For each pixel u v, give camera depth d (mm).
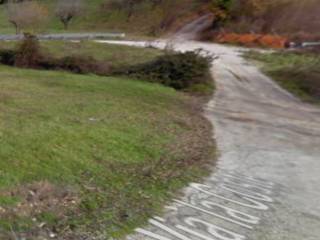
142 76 23344
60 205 6012
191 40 48375
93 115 12367
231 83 24375
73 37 41156
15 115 10883
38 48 26641
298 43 42375
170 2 59562
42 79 20297
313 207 7078
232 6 50969
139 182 7457
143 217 6043
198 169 8766
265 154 10656
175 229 5805
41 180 6738
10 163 7207
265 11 49812
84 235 5281
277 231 6043
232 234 5836
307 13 47938
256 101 20000
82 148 8742
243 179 8422
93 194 6578
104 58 28859
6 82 18094
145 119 13070
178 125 13055
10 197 5969
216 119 15211
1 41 34938
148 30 55375
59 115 11602
